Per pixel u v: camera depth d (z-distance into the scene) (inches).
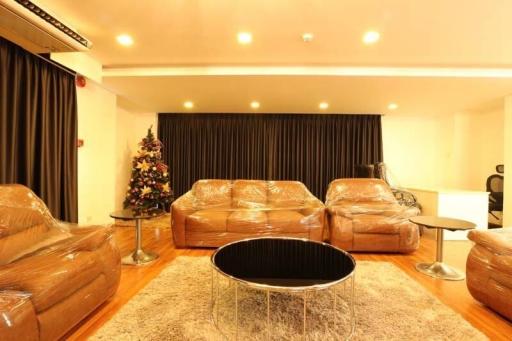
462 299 79.9
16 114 99.0
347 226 120.7
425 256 117.5
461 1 78.9
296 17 88.2
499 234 78.8
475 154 201.8
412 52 112.7
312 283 60.7
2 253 64.2
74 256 63.6
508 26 91.4
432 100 168.1
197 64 128.6
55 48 93.4
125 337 59.5
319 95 159.9
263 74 127.6
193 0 79.5
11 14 73.9
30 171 105.2
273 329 63.0
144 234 147.5
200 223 121.7
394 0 79.1
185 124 214.7
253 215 126.6
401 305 74.1
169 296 77.6
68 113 124.4
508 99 154.4
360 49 110.6
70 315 58.4
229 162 214.2
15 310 46.5
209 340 59.2
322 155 213.0
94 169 147.9
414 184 220.7
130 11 85.5
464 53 112.8
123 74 131.7
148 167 186.1
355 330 63.0
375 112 204.8
